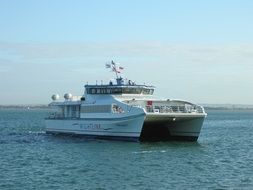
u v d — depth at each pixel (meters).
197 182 34.62
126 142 58.44
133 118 56.16
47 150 54.59
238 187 32.72
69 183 34.34
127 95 61.44
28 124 129.00
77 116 67.31
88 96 64.50
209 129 109.50
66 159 46.84
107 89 61.94
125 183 34.19
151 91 63.75
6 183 34.50
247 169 41.00
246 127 120.81
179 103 61.16
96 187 32.78
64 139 66.31
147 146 56.75
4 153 52.72
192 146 58.34
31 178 36.50
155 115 55.19
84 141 62.19
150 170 39.97
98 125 61.38
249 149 58.41
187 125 60.94
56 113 74.06
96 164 43.28
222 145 62.84
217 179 35.88
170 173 38.53
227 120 186.25
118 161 45.06
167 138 64.94
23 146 59.91
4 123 136.88
